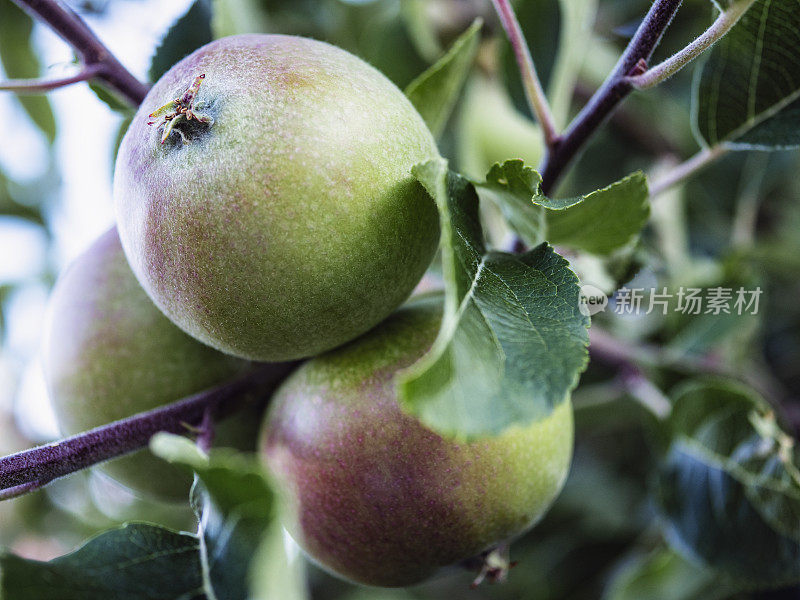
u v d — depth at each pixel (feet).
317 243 0.94
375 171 0.95
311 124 0.94
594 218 1.02
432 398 0.84
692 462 1.26
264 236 0.93
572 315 0.91
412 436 1.00
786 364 1.64
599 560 1.60
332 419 1.02
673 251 1.49
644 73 1.02
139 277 1.00
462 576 1.78
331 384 1.03
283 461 1.04
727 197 1.62
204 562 0.92
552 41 1.31
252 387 1.07
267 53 0.97
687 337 1.42
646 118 1.65
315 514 1.03
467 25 1.71
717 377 1.38
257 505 0.86
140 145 0.97
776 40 1.08
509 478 1.02
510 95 1.32
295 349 1.00
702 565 1.23
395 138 0.96
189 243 0.94
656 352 1.44
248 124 0.93
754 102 1.13
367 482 1.01
